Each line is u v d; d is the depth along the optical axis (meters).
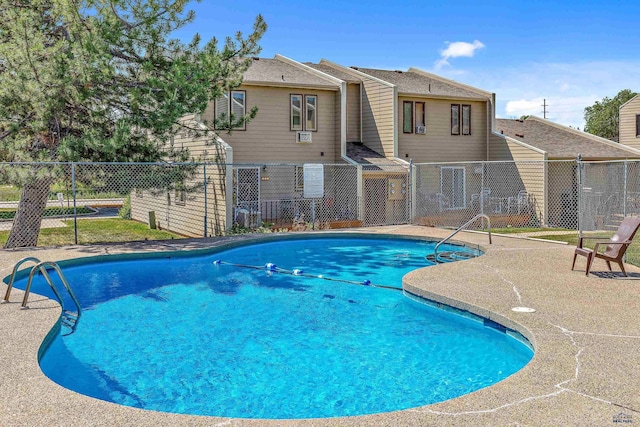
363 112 23.41
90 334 7.52
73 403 4.32
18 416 4.07
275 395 5.51
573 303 7.38
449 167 24.00
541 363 5.07
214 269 12.32
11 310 7.23
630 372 4.83
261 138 19.81
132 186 14.48
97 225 22.64
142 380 5.91
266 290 10.28
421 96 23.06
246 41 15.72
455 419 3.98
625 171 12.39
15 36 12.69
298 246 15.59
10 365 5.16
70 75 12.81
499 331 6.96
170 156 15.01
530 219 22.92
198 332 7.64
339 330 7.73
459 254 13.94
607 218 20.52
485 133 24.98
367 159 21.38
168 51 14.54
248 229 17.50
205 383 5.82
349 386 5.71
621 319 6.56
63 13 13.04
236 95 19.25
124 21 14.19
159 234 19.89
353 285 10.77
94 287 10.43
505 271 9.78
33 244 14.64
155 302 9.34
